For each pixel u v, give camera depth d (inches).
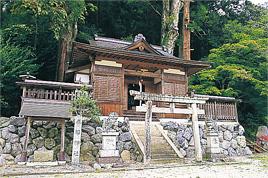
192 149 486.9
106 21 1024.2
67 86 447.2
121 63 547.8
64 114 389.7
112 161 373.7
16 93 650.2
